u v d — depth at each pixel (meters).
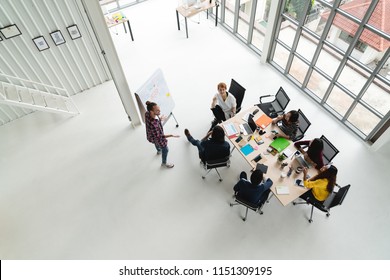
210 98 6.10
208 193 4.62
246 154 4.15
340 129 5.41
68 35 5.41
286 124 4.30
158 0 8.95
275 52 6.62
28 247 4.20
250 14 6.55
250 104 5.93
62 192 4.77
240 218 4.32
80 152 5.30
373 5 3.95
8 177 4.99
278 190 3.73
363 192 4.52
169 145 5.29
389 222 4.21
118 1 8.41
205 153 4.14
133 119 5.49
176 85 6.39
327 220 4.25
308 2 4.93
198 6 7.19
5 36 4.75
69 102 6.22
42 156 5.28
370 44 4.35
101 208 4.56
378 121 5.08
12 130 5.73
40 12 4.82
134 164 5.08
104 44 3.86
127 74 6.69
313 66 5.56
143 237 4.23
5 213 4.55
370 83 4.58
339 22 4.64
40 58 5.42
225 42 7.43
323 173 3.67
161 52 7.21
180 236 4.20
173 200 4.58
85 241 4.23
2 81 5.28
